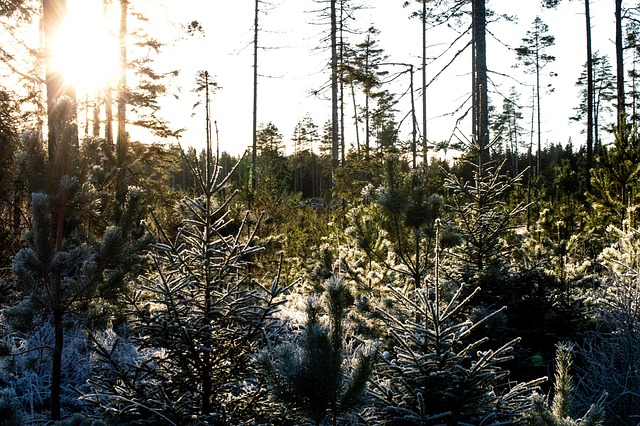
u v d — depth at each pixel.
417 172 6.41
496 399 3.51
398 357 3.67
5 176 8.14
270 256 10.57
